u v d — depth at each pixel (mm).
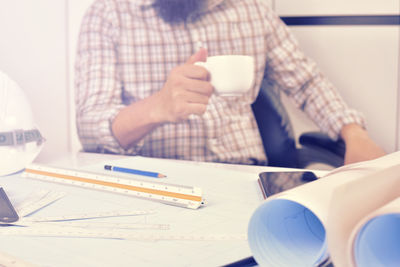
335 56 1316
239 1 1226
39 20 1079
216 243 315
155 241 319
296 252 224
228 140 1145
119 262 276
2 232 339
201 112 876
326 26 1310
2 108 580
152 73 1151
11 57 1019
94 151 1044
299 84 1236
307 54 1322
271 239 230
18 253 293
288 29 1287
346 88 1321
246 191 485
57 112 1138
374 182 190
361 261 169
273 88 1278
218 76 779
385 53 1313
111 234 333
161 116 944
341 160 1096
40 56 1086
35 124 645
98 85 1080
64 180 527
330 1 1303
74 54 1173
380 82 1318
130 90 1144
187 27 1167
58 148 1143
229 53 1202
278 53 1260
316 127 1283
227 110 1153
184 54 1168
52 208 413
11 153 577
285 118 1211
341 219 173
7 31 1005
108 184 487
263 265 218
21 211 398
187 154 1125
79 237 330
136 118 978
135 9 1142
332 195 175
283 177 512
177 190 430
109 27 1123
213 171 594
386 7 1302
